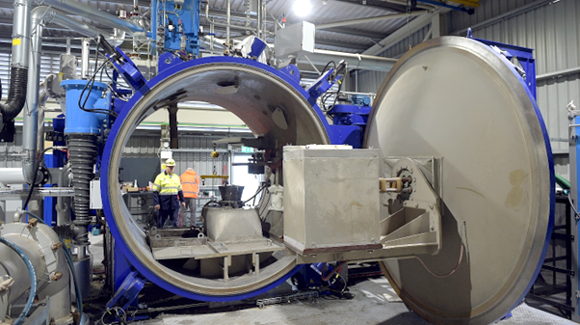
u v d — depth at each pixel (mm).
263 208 5078
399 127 2982
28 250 2359
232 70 3289
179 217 6348
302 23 3643
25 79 3617
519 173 2068
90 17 4832
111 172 2910
